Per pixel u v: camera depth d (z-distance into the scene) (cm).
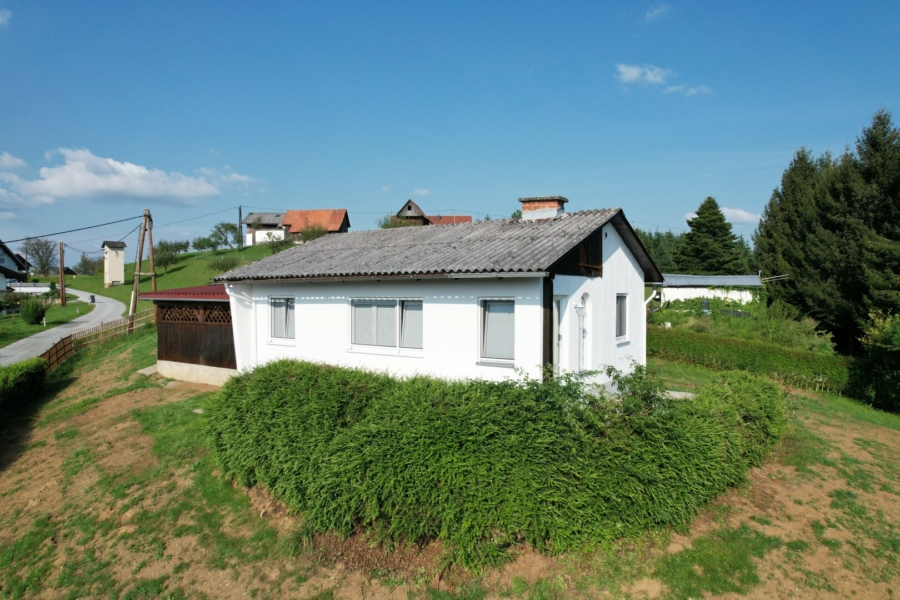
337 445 680
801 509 729
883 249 1956
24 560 764
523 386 704
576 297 1046
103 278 6569
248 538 725
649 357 2048
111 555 741
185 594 638
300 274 1180
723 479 710
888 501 759
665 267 5997
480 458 593
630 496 593
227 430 849
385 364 1108
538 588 552
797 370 1620
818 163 3219
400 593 577
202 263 6456
